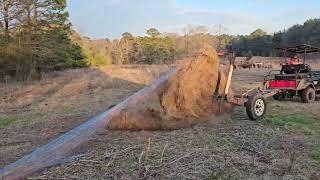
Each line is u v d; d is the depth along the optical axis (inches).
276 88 542.0
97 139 320.8
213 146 293.3
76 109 537.0
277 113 453.1
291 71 565.3
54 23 1525.6
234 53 411.2
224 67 417.4
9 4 1393.9
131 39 3499.0
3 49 1323.8
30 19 1453.0
